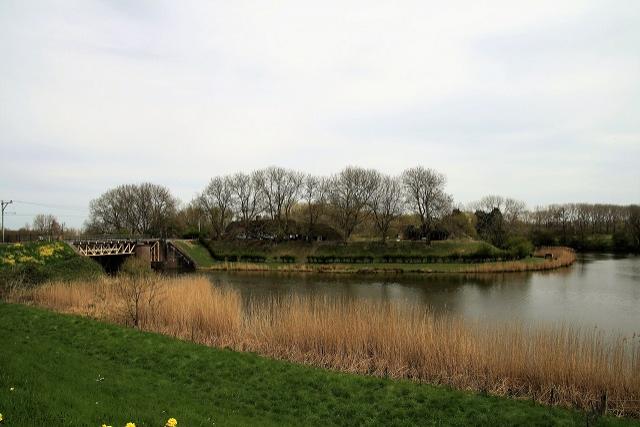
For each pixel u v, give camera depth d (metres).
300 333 15.71
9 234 59.22
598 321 26.08
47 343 14.70
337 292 38.22
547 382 11.98
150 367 13.27
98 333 16.44
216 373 12.75
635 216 83.38
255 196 79.19
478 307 30.95
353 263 59.62
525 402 11.14
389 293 37.69
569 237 89.75
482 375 12.66
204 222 83.94
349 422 10.19
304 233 76.88
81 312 21.16
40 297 24.09
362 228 78.12
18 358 10.62
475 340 14.12
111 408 8.23
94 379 10.55
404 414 10.48
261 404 10.91
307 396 11.37
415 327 14.88
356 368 13.65
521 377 12.46
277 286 42.25
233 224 84.56
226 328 17.47
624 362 12.27
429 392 11.45
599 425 9.82
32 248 39.56
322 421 10.23
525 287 40.84
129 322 19.05
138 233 82.75
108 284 25.23
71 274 33.53
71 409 7.61
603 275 48.94
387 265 56.75
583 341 13.62
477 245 67.00
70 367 11.30
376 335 15.05
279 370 12.97
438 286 42.12
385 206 70.19
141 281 20.39
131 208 84.06
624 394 11.31
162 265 63.75
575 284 42.41
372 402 11.10
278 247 70.25
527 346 13.33
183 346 14.95
